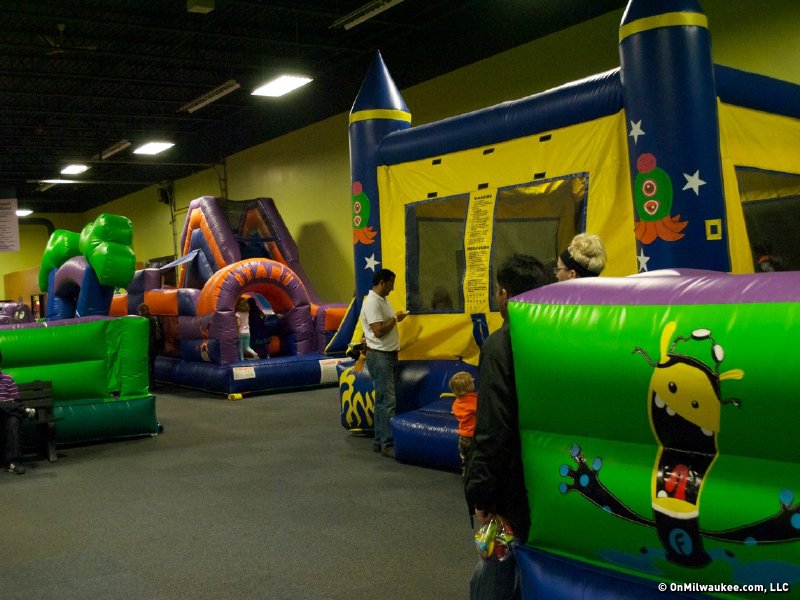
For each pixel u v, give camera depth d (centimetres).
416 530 396
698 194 432
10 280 2269
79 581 347
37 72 1213
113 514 455
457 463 505
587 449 196
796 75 720
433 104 1124
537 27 959
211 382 984
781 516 160
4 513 472
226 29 1105
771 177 513
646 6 445
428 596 311
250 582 335
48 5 984
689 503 173
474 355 566
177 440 691
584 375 192
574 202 496
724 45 779
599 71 891
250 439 677
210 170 1702
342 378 664
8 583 349
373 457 576
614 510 188
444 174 589
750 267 463
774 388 160
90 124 1595
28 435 659
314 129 1373
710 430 171
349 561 355
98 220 820
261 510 447
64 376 681
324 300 1388
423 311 602
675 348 176
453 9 1069
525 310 209
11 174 1952
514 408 210
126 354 709
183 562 365
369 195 648
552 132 516
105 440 700
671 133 435
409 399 586
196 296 1073
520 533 214
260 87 1135
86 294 823
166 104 1515
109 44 1151
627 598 188
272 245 1260
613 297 196
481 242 553
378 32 1153
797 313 160
